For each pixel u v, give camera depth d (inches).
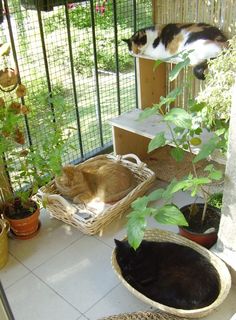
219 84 58.2
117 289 61.1
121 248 60.6
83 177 78.7
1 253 65.3
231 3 73.1
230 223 55.5
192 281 56.2
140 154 96.3
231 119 48.3
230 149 50.2
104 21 87.7
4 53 60.9
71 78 83.5
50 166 68.6
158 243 62.5
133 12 89.9
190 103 63.2
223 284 54.7
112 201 76.2
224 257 58.7
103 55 94.2
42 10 71.4
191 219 65.0
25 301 60.0
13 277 64.5
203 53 71.7
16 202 72.8
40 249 70.1
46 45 77.6
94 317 56.6
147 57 83.7
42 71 78.6
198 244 61.1
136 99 95.2
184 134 66.7
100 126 94.3
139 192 77.3
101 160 85.1
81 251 69.0
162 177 88.7
